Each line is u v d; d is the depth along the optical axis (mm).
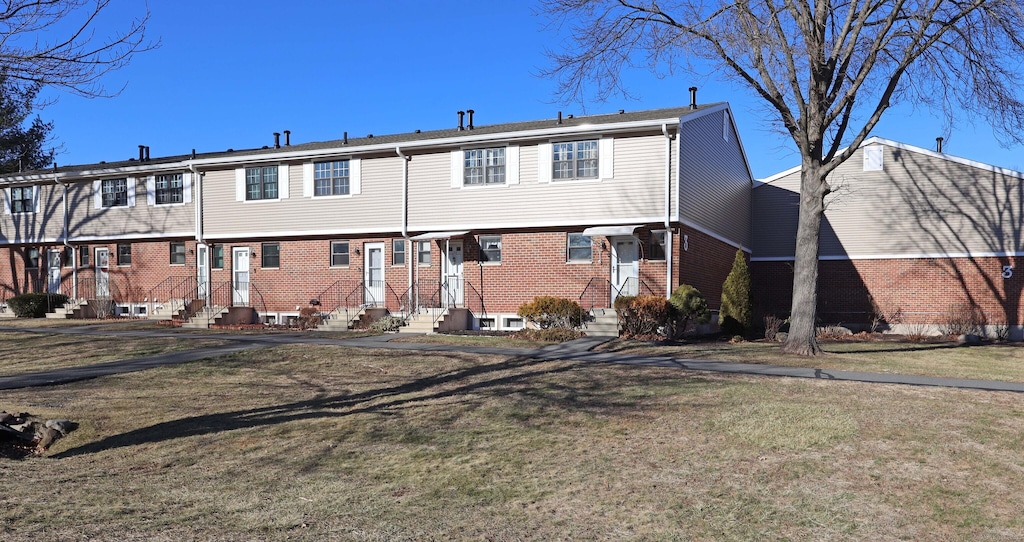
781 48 17047
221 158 27234
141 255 29672
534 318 21328
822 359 16266
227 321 25969
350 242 25719
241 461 8734
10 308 30750
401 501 7188
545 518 6680
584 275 22484
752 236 31016
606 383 12922
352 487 7656
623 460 8375
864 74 16500
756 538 6152
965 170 27188
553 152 22766
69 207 31094
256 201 26922
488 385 13039
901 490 7227
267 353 17266
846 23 16797
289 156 25922
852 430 9281
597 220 22156
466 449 9023
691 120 22547
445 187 24141
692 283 22953
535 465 8305
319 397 12414
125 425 10578
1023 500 6949
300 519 6641
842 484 7418
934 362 16375
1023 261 26188
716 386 12422
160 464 8672
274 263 26984
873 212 28438
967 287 26984
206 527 6387
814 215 17500
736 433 9281
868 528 6336
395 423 10398
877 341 23391
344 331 23156
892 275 28078
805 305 17422
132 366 15633
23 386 13352
